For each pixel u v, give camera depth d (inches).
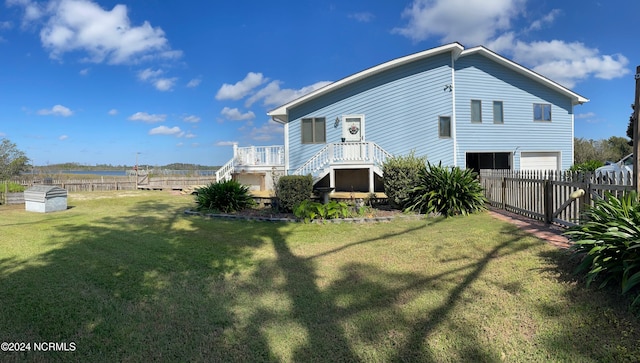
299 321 135.5
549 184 300.2
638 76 188.5
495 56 653.3
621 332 113.5
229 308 149.1
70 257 232.7
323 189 450.3
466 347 113.3
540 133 701.3
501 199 418.0
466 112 655.1
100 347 119.1
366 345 116.8
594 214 170.4
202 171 1507.1
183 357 112.6
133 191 1021.2
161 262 219.9
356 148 538.9
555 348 109.8
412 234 287.3
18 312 146.3
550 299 141.1
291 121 667.4
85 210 514.6
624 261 133.5
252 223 371.2
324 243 268.1
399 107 625.3
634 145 192.4
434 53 608.4
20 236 306.3
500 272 176.4
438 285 165.5
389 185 438.3
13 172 1087.0
